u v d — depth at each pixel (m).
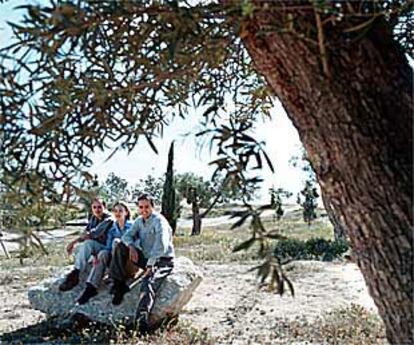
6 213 1.80
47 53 1.43
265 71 1.61
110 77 1.83
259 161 1.64
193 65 1.83
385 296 1.54
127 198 6.88
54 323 6.82
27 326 6.99
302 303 8.34
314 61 1.52
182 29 1.50
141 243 6.61
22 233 1.79
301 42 1.52
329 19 1.39
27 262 12.27
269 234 1.47
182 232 19.98
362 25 1.41
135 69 1.85
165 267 6.59
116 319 6.55
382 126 1.52
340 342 6.01
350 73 1.52
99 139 1.93
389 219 1.51
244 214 1.47
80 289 6.92
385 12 1.60
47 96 1.70
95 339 6.29
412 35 2.15
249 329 6.83
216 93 2.48
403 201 1.51
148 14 1.53
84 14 1.35
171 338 6.29
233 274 11.12
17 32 1.42
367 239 1.54
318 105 1.54
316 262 12.45
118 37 1.74
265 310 7.89
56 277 7.25
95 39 1.60
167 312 6.53
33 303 6.96
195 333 6.46
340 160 1.54
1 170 1.75
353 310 7.42
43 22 1.33
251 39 1.59
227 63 2.37
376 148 1.52
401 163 1.52
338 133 1.53
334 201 1.58
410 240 1.50
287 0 1.43
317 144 1.57
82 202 1.92
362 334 6.24
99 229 6.87
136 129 2.03
